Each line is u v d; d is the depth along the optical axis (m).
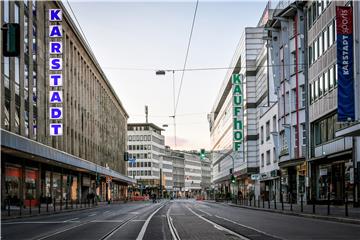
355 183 35.91
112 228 22.62
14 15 46.47
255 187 83.00
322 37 42.62
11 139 39.97
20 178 51.06
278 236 17.09
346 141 37.78
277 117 60.75
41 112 55.78
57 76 57.59
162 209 50.69
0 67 38.34
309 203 46.19
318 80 43.88
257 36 88.69
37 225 25.81
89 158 85.31
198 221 27.33
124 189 148.50
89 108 86.81
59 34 57.41
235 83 92.00
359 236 16.95
